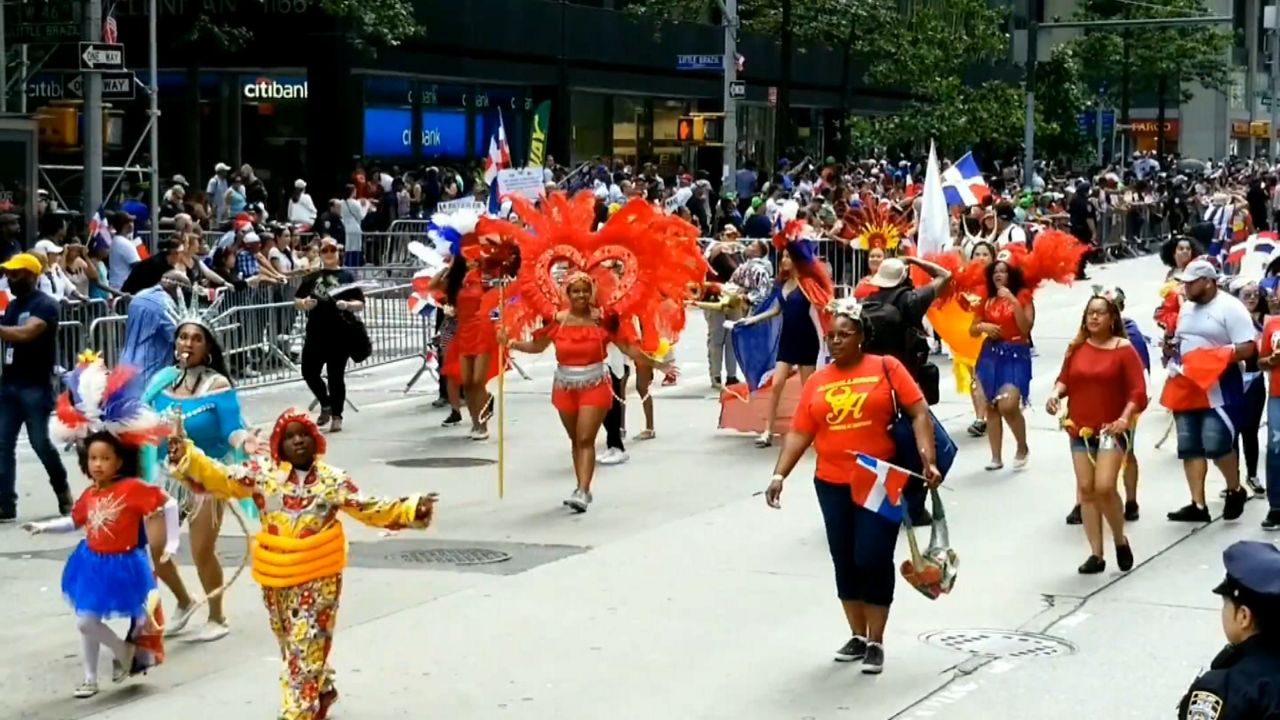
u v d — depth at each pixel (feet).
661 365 47.06
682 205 109.81
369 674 30.42
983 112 157.79
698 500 46.55
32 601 36.09
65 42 80.64
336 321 58.85
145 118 127.13
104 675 30.71
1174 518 43.83
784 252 53.47
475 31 136.67
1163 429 58.39
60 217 66.33
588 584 37.06
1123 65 211.00
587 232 47.21
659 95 164.86
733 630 33.37
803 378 54.03
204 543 32.30
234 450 32.35
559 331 45.21
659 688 29.63
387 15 113.19
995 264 49.83
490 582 37.27
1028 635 33.24
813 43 166.20
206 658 31.63
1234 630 16.47
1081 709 28.53
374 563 39.19
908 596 36.22
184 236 66.33
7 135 67.62
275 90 129.49
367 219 110.93
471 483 49.34
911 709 28.50
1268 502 43.65
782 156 142.92
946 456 30.96
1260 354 42.75
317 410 62.95
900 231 64.64
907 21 164.66
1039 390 67.72
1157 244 158.71
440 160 140.67
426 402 66.69
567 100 149.89
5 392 43.80
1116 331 37.99
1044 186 156.56
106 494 29.04
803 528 42.78
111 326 60.08
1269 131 299.99
